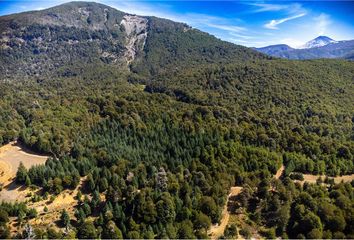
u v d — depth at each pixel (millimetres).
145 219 100062
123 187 117000
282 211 101500
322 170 142000
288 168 135625
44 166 135125
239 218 109375
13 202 119500
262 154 140500
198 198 109312
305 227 96125
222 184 115812
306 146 155625
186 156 136000
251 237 100312
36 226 105375
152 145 149375
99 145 149750
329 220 96000
